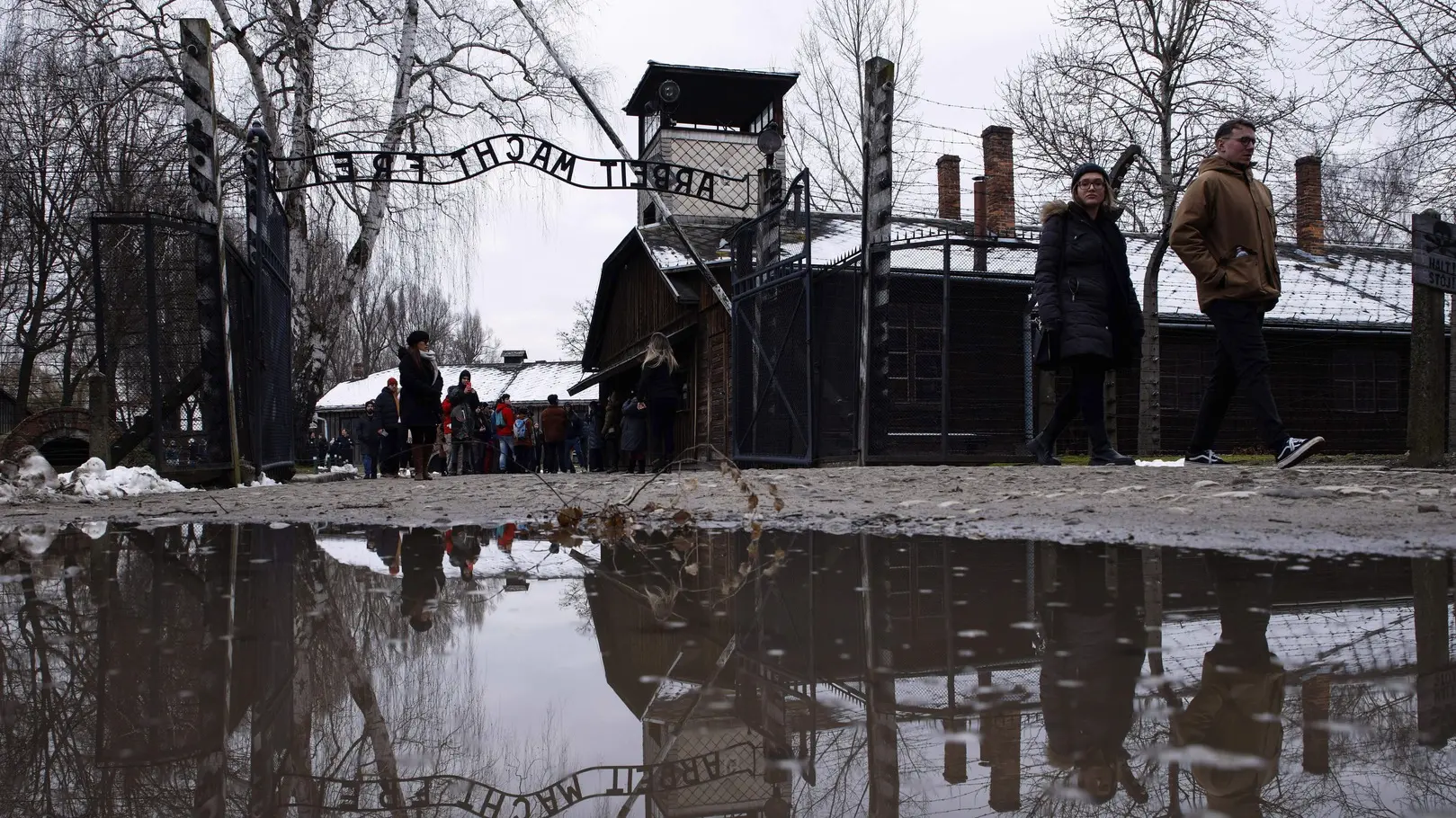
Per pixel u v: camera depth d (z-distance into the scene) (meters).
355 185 18.31
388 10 18.16
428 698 1.30
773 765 0.98
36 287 24.08
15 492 5.55
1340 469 6.09
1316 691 1.23
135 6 16.64
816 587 2.29
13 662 1.57
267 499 5.82
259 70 17.64
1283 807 0.80
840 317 10.84
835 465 10.85
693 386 18.67
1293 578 2.25
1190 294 20.11
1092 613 1.87
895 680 1.38
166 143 17.70
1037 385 13.20
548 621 1.91
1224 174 5.90
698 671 1.45
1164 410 19.41
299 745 1.08
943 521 3.74
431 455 10.48
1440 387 6.37
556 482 7.58
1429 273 6.33
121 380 10.68
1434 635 1.61
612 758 1.02
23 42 16.97
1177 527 3.26
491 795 0.90
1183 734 1.05
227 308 8.05
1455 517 3.31
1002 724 1.12
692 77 22.03
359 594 2.29
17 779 0.97
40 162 19.77
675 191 12.88
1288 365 20.03
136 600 2.20
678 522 4.09
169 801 0.91
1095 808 0.82
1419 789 0.83
